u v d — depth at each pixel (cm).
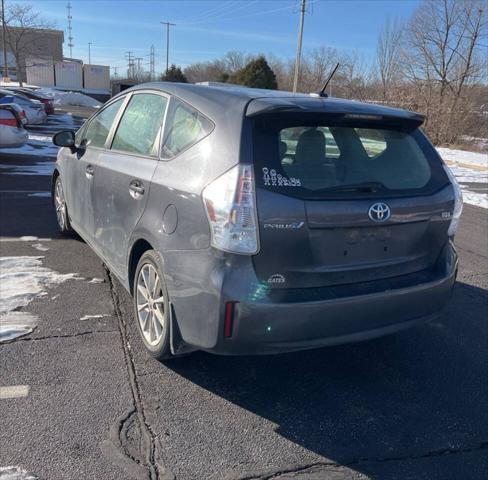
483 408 294
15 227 582
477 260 590
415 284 291
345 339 273
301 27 3142
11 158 1154
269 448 250
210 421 267
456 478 238
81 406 270
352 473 238
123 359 318
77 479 221
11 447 236
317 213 253
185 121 297
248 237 242
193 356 326
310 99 285
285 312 249
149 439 249
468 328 400
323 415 279
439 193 302
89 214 423
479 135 2739
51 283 424
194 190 262
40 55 5309
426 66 2986
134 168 331
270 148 256
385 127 306
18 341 329
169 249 279
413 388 311
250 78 4025
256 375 313
